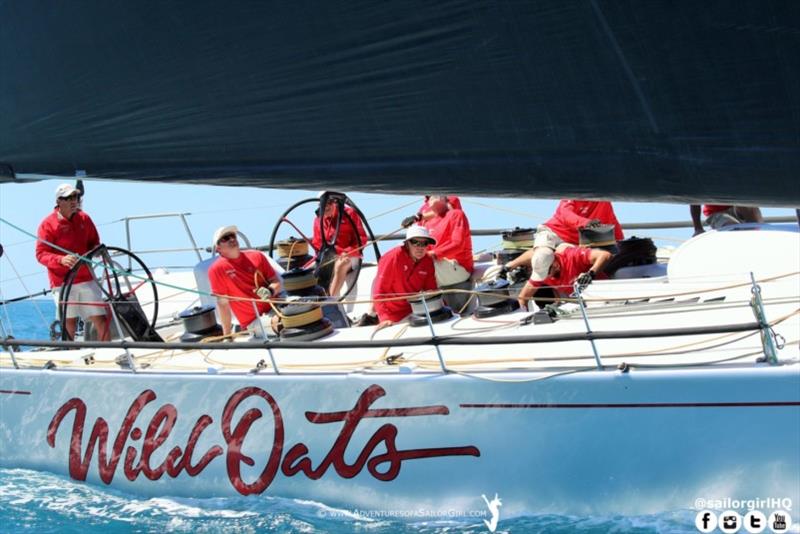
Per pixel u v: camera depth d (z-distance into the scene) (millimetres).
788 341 15734
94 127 14641
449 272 21719
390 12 12180
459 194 12766
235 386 18266
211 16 13266
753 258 19281
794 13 10336
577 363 16219
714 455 14859
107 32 14078
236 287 21188
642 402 15234
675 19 10828
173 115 14008
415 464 16781
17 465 20891
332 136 13070
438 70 12188
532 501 15992
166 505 18703
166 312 27734
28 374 20734
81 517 18484
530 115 11914
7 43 14867
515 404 16047
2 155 15477
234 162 13867
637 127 11445
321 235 23156
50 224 23547
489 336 16578
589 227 22125
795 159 10867
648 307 18406
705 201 11648
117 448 19516
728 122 11016
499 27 11688
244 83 13352
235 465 18234
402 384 16859
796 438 14422
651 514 15266
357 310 24875
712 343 16203
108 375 19656
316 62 12820
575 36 11352
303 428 17656
